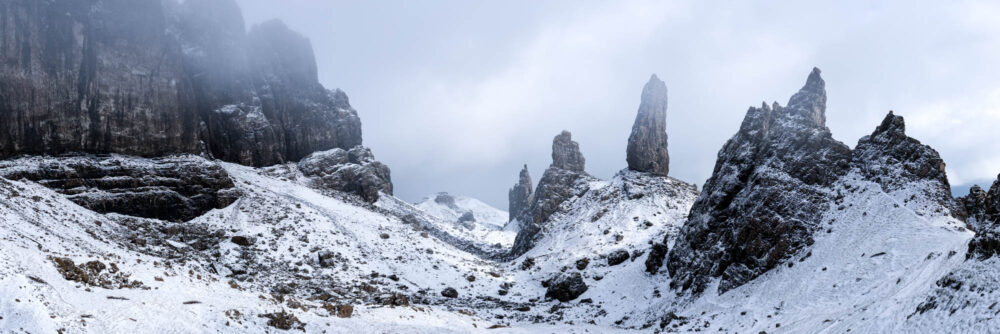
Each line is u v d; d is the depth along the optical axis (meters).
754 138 75.06
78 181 81.62
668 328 56.88
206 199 91.00
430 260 89.81
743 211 65.12
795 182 64.00
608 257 89.62
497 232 145.38
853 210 58.69
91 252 45.09
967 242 41.09
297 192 108.19
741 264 61.12
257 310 40.53
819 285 50.25
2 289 28.72
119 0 97.31
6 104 84.00
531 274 92.69
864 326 36.91
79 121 89.62
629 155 121.50
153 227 79.00
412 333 42.50
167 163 93.44
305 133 130.75
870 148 64.88
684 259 72.44
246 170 113.31
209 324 34.88
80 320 30.00
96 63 92.19
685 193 114.19
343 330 41.56
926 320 32.78
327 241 87.00
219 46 122.44
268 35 137.88
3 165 80.06
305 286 68.81
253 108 123.38
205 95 117.88
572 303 77.81
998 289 30.42
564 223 113.25
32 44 87.12
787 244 59.03
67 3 91.69
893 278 45.03
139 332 31.03
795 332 42.59
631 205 108.69
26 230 44.31
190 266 60.06
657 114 122.31
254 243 81.19
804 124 69.56
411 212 129.38
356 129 140.50
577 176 127.62
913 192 56.56
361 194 124.38
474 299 78.25
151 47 99.69
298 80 136.00
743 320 51.31
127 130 93.88
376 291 72.62
